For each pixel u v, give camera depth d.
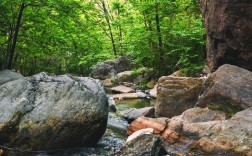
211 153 6.73
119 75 21.95
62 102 8.02
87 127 7.95
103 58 29.14
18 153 7.39
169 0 17.72
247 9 10.15
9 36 14.68
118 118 11.62
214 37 11.41
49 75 8.98
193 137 7.83
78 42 18.16
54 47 15.84
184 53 16.84
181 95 11.05
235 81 9.35
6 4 13.44
